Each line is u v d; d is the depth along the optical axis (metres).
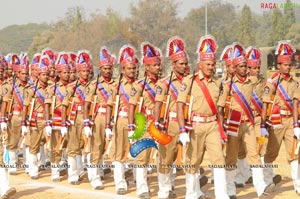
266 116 15.38
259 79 16.06
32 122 18.42
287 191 15.81
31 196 15.62
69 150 17.41
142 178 15.02
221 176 13.45
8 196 14.88
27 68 18.72
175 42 14.62
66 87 17.55
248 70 16.00
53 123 17.84
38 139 18.52
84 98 16.88
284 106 15.33
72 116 17.23
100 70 16.66
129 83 15.82
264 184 14.88
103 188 16.53
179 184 17.12
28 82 18.77
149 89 15.32
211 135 13.52
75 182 17.39
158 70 15.42
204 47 13.59
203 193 14.80
